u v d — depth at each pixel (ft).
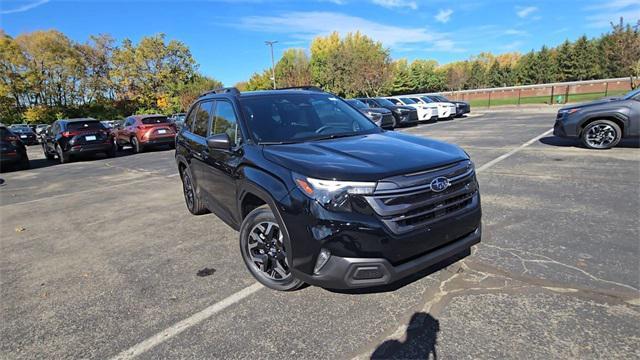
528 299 9.34
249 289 10.85
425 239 8.70
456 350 7.77
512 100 128.57
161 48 168.96
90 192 26.81
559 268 10.75
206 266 12.59
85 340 8.99
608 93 112.57
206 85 176.24
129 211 20.44
